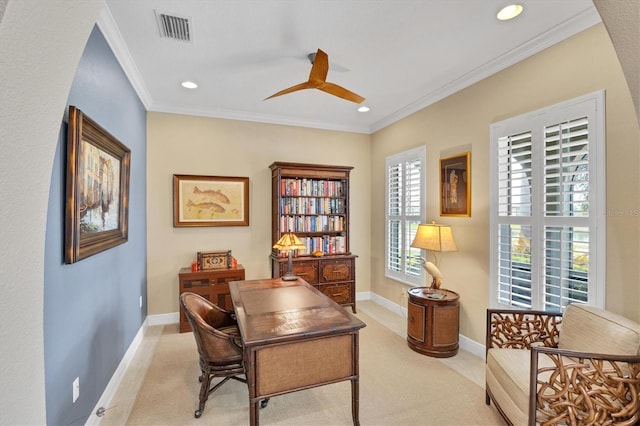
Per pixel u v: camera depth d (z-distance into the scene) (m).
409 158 3.95
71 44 0.86
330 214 4.50
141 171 3.46
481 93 2.94
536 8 2.04
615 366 1.51
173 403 2.22
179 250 3.93
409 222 3.96
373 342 3.27
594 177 2.06
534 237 2.44
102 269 2.16
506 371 1.86
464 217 3.12
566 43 2.24
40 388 0.86
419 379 2.54
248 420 2.05
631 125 1.90
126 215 2.66
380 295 4.65
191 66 2.83
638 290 1.86
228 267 3.84
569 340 1.94
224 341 2.07
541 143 2.39
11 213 0.72
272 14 2.11
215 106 3.92
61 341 1.58
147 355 2.96
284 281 2.99
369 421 2.03
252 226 4.27
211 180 4.05
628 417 1.50
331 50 2.58
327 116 4.34
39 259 0.85
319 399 2.27
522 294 2.55
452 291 3.22
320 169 4.30
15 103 0.69
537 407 1.57
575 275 2.18
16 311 0.75
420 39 2.42
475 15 2.12
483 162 2.91
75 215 1.64
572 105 2.19
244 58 2.70
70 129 1.61
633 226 1.88
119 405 2.19
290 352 1.73
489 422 2.02
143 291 3.55
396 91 3.44
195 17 2.12
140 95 3.31
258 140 4.32
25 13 0.65
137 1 1.96
